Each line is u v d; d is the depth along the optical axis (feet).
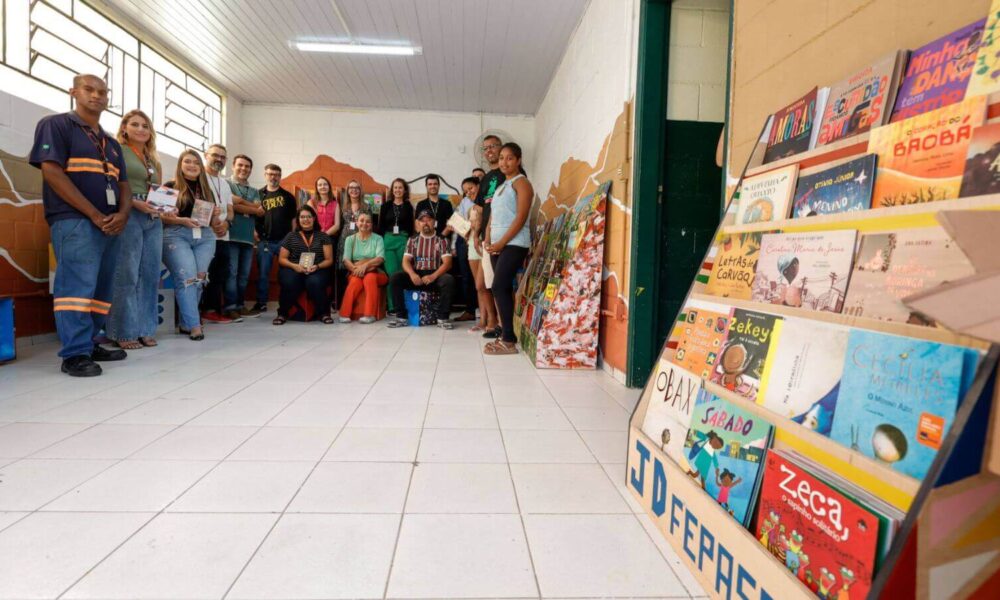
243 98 22.11
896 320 2.68
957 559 2.04
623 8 9.88
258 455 5.45
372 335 14.53
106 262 9.55
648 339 8.89
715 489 3.45
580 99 13.76
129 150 10.75
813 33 4.29
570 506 4.49
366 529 4.01
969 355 2.11
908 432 2.31
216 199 14.60
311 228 17.26
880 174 3.07
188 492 4.57
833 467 2.71
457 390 8.43
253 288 22.12
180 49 17.22
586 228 10.82
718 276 4.47
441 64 17.99
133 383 8.38
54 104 12.48
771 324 3.44
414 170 23.21
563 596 3.27
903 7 3.38
